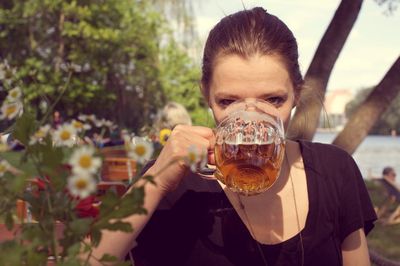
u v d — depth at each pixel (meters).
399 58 4.64
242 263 1.36
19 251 0.58
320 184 1.45
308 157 1.49
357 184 1.52
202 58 1.42
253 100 1.21
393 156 38.28
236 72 1.23
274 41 1.26
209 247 1.37
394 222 7.98
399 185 9.00
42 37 18.39
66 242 0.61
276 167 1.10
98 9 18.81
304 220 1.40
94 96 18.12
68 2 18.45
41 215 0.63
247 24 1.29
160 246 1.38
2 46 17.98
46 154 0.62
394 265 2.29
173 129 1.13
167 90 19.38
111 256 0.66
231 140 1.07
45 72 15.78
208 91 1.36
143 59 19.84
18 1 17.72
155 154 0.68
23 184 0.62
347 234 1.47
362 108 4.70
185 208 1.38
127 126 20.08
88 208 0.63
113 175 3.56
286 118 1.30
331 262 1.40
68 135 0.65
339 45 4.26
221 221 1.38
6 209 0.65
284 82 1.26
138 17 19.44
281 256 1.36
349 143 4.69
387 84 4.68
